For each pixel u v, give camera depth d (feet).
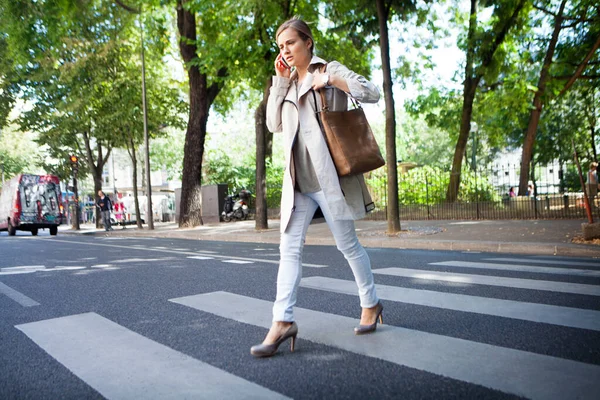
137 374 8.26
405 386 7.31
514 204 47.52
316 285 16.24
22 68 77.00
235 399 7.05
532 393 6.86
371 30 42.93
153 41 68.90
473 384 7.29
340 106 9.50
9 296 16.20
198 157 66.08
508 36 64.85
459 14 69.21
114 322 12.09
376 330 10.50
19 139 161.27
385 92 36.35
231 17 50.26
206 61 48.26
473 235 32.60
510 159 142.61
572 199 45.57
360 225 48.65
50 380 8.10
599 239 25.55
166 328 11.35
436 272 18.54
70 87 73.15
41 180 77.15
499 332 10.05
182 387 7.59
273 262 23.65
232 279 18.42
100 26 68.90
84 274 21.30
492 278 16.74
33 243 47.29
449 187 58.44
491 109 70.64
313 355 8.96
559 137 115.44
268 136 77.30
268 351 8.95
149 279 19.17
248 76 51.03
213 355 9.19
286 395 7.14
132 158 74.84
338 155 9.02
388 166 36.81
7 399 7.34
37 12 55.21
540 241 26.86
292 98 9.34
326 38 53.57
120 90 70.64
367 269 10.21
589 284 15.16
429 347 9.18
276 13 47.03
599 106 104.17
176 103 80.33
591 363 8.03
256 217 50.47
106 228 75.05
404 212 54.70
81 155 95.14
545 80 65.41
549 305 12.36
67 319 12.56
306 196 9.61
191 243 41.70
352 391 7.20
